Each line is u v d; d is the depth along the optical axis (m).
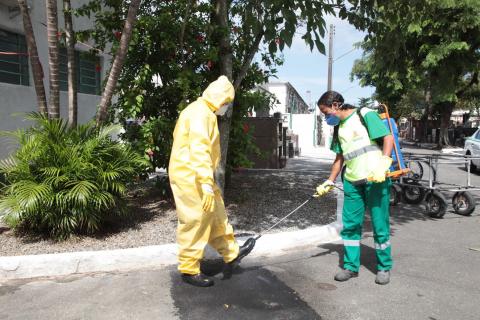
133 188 7.88
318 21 4.93
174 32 6.32
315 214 6.60
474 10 17.92
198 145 3.68
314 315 3.50
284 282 4.17
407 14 5.91
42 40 8.89
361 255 5.03
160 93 6.69
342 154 4.45
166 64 6.62
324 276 4.34
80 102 10.01
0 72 8.18
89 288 4.00
